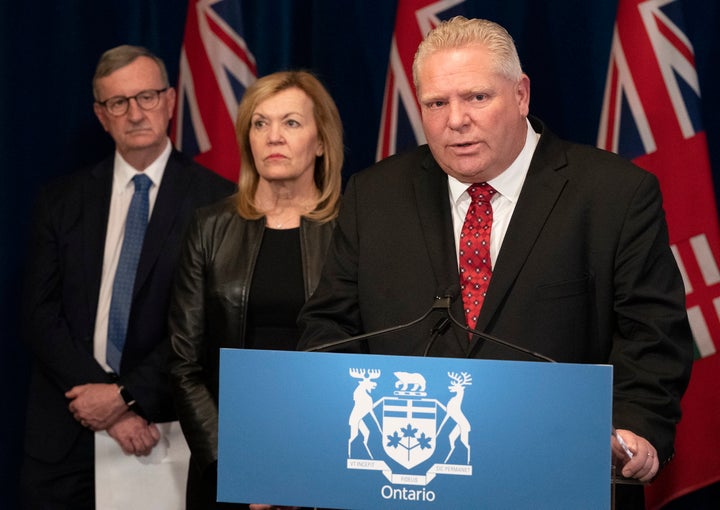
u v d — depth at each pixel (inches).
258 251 205.3
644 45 241.0
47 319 237.8
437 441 114.7
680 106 238.2
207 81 266.8
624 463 130.4
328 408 117.4
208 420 199.6
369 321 156.3
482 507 113.8
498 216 155.5
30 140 273.7
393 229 159.0
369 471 116.3
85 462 238.2
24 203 274.1
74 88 274.7
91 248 240.1
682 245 235.3
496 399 113.8
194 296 207.5
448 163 147.4
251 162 212.7
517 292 147.6
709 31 251.8
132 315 233.1
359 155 263.3
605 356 150.9
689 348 149.6
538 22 257.8
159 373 228.2
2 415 275.9
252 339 202.2
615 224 149.8
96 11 275.0
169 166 243.3
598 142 246.7
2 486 277.0
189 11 270.1
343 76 262.7
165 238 236.2
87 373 231.6
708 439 234.2
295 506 118.0
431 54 145.3
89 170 249.1
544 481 112.9
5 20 269.7
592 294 149.9
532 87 258.7
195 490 203.5
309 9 270.4
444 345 148.5
